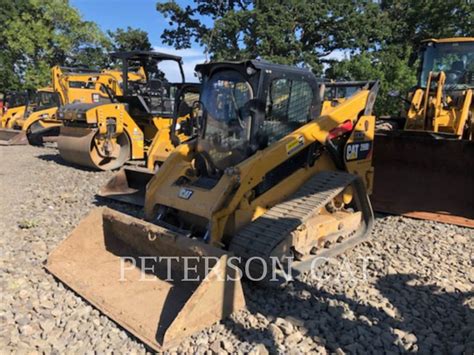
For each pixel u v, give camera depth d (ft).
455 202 20.71
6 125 56.34
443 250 16.53
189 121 18.98
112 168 33.12
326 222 14.75
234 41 80.23
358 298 12.60
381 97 58.34
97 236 14.70
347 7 78.69
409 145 21.66
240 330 10.75
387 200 22.24
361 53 73.05
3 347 10.12
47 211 21.35
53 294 12.48
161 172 15.74
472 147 19.85
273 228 12.75
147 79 35.45
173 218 15.33
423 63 27.25
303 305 12.12
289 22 76.07
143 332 10.52
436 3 77.71
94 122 31.42
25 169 33.71
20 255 15.33
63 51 100.73
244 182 13.17
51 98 52.29
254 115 13.96
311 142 15.07
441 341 10.64
